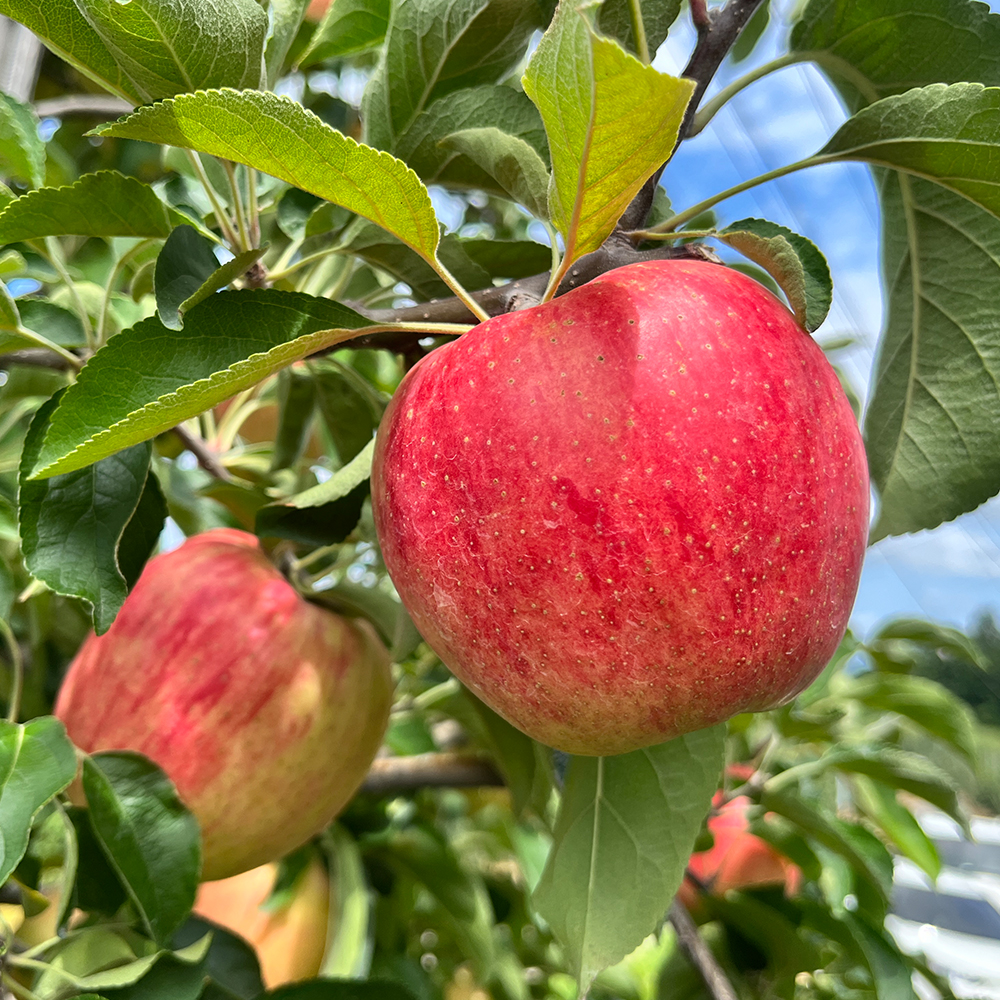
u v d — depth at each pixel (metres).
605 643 0.13
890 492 0.20
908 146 0.16
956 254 0.19
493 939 0.34
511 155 0.15
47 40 0.15
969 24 0.17
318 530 0.19
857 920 0.28
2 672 0.29
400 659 0.22
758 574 0.13
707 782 0.19
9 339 0.19
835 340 0.32
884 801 0.34
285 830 0.21
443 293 0.21
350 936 0.27
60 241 0.35
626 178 0.11
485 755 0.31
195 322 0.15
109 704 0.19
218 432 0.33
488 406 0.13
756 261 0.15
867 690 0.35
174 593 0.20
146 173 0.43
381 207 0.13
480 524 0.13
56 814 0.24
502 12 0.19
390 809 0.35
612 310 0.13
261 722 0.19
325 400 0.27
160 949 0.17
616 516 0.12
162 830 0.18
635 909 0.18
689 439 0.12
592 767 0.20
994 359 0.19
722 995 0.24
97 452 0.13
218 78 0.15
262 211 0.23
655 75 0.09
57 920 0.18
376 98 0.20
